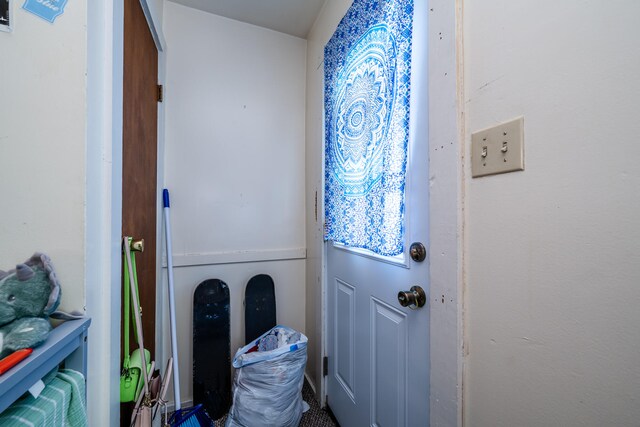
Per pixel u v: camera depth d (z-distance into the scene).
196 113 1.54
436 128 0.67
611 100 0.37
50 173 0.54
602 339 0.38
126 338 0.76
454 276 0.62
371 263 1.06
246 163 1.66
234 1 1.49
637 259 0.35
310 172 1.70
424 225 0.77
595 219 0.39
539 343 0.46
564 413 0.43
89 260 0.58
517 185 0.49
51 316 0.53
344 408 1.27
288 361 1.26
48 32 0.54
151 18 1.12
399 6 0.81
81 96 0.56
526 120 0.48
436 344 0.68
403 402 0.87
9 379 0.34
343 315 1.29
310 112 1.71
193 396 1.42
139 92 0.98
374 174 0.94
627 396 0.36
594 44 0.39
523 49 0.48
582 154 0.40
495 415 0.54
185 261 1.50
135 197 0.93
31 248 0.53
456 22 0.60
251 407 1.18
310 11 1.56
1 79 0.52
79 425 0.48
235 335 1.62
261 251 1.69
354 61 1.08
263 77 1.70
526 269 0.48
